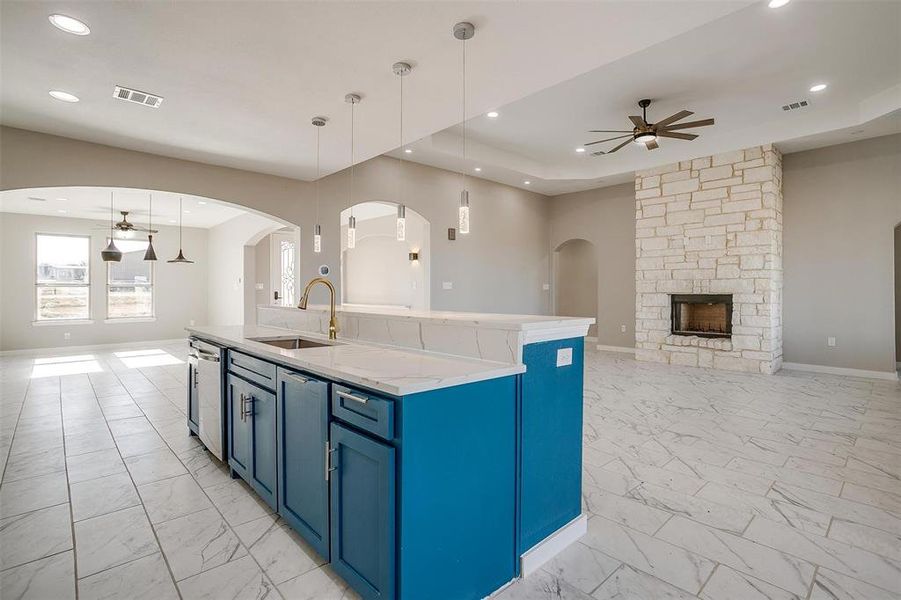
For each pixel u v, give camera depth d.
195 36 2.70
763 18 3.50
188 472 2.91
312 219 6.20
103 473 2.89
